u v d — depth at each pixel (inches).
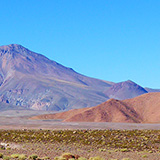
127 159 1637.6
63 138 3046.3
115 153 2030.0
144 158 1784.0
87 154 1903.3
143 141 2787.9
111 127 5118.1
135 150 2321.6
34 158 1544.0
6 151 1888.5
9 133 3622.0
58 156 1695.4
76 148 2319.1
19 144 2546.8
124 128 4849.9
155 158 1788.9
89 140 2893.7
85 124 6087.6
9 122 7185.0
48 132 3740.2
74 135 3297.2
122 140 2871.6
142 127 5083.7
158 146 2532.0
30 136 3260.3
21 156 1535.4
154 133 3503.9
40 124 6097.4
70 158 1599.4
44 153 1849.2
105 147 2458.2
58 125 5659.5
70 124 6043.3
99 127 5132.9
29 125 5762.8
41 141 2854.3
